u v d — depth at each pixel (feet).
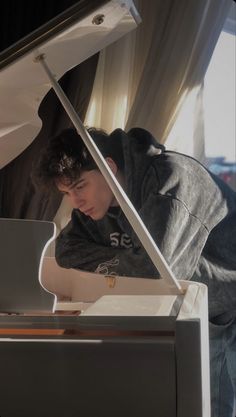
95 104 8.35
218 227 5.57
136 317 3.26
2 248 3.61
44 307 3.59
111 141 5.70
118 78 8.23
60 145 5.49
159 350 3.11
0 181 8.59
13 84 4.03
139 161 5.32
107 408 3.16
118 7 3.52
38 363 3.18
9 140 4.90
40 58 3.82
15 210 8.49
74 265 5.66
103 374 3.15
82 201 5.64
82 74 8.21
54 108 8.26
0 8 8.65
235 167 9.39
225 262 5.59
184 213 4.78
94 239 5.99
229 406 5.77
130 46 8.21
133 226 4.04
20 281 3.60
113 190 4.07
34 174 5.95
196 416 3.09
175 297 3.92
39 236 3.59
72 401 3.17
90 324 3.30
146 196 5.09
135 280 5.34
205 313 3.80
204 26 7.83
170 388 3.11
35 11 8.57
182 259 4.95
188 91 7.84
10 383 3.20
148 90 7.93
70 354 3.16
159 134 7.88
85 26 3.63
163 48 7.91
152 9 8.03
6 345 3.19
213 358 5.69
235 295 5.51
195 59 7.82
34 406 3.19
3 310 3.62
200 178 5.19
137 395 3.13
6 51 3.62
